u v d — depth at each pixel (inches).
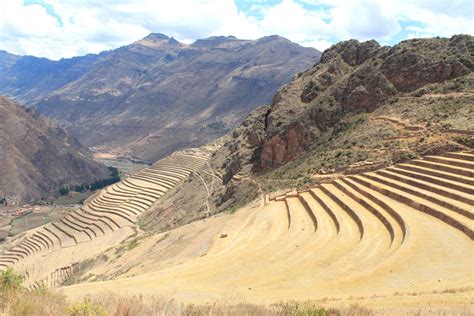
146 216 4822.8
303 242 1663.4
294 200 2471.7
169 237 2972.4
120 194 6067.9
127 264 2716.5
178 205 4468.5
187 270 1449.3
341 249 1425.9
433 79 3004.4
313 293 962.7
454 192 1636.3
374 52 3693.4
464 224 1350.9
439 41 3282.5
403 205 1722.4
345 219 1812.3
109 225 4923.7
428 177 1883.6
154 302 659.4
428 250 1196.5
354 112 3253.0
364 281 1015.6
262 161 3555.6
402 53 3245.6
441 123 2381.9
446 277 996.6
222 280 1255.5
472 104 2465.6
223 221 2657.5
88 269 3351.4
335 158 2709.2
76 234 5027.1
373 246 1384.1
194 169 5797.2
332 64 3900.1
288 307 663.1
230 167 4069.9
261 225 2116.1
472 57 2942.9
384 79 3198.8
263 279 1197.7
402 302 781.9
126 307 601.3
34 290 695.7
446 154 2111.2
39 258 4500.5
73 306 581.6
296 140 3420.3
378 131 2699.3
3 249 5467.5
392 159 2335.1
